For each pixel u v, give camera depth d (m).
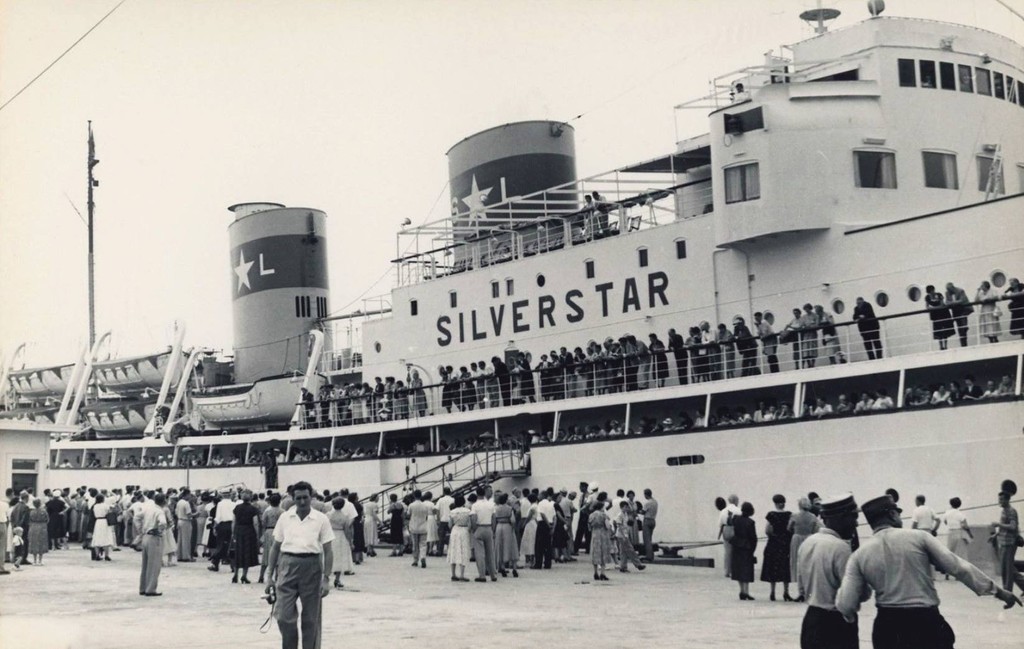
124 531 37.38
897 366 25.19
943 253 26.61
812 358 27.55
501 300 38.53
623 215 36.72
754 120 29.41
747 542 20.28
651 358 32.84
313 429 43.41
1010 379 24.27
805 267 29.41
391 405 41.38
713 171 30.50
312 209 50.88
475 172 43.22
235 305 52.09
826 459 25.89
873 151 29.20
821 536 9.97
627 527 27.14
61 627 16.39
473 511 24.70
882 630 8.71
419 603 19.97
